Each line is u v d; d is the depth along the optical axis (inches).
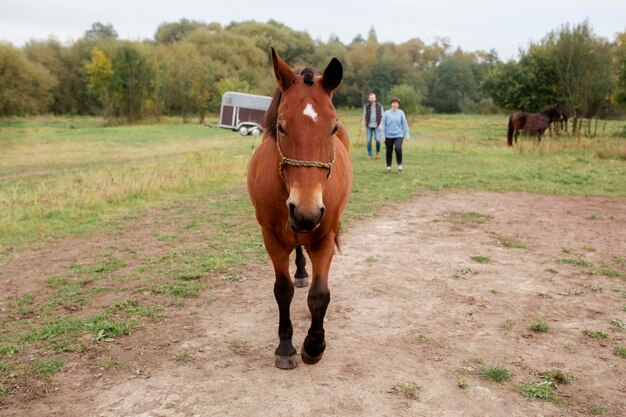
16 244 266.5
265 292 185.2
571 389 119.3
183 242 257.8
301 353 131.0
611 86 951.6
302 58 2881.4
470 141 930.7
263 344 143.9
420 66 3363.7
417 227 278.7
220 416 109.6
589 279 194.7
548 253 228.7
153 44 3432.6
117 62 1959.9
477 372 126.6
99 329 153.6
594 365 130.1
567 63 975.6
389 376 125.0
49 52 2551.7
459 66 2908.5
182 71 2117.4
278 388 120.3
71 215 327.3
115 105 2018.9
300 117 104.4
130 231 287.0
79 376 128.5
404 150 689.0
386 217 302.5
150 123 2020.2
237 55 2728.8
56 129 1514.5
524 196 367.6
